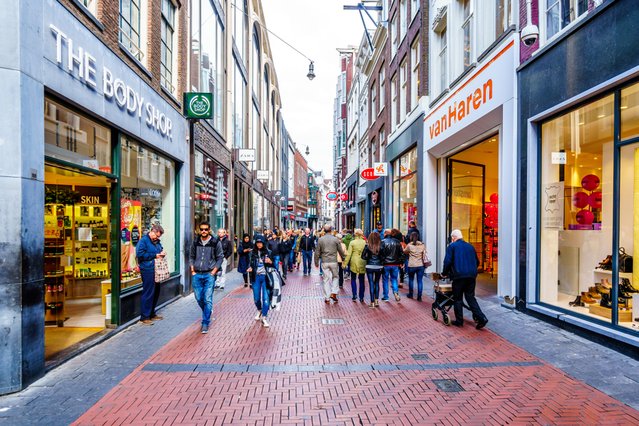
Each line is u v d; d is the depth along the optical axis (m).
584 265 6.92
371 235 9.45
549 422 3.85
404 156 18.58
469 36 11.63
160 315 8.50
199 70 13.02
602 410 4.06
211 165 14.65
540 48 7.61
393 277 9.97
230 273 16.97
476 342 6.41
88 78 5.96
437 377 4.99
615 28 5.79
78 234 8.29
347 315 8.49
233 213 18.39
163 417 3.98
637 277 5.81
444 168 14.31
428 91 14.81
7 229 4.48
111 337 6.79
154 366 5.38
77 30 5.74
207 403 4.29
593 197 6.71
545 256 7.82
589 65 6.34
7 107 4.48
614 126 6.05
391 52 20.67
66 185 8.11
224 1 17.09
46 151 5.34
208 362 5.55
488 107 9.59
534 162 8.01
